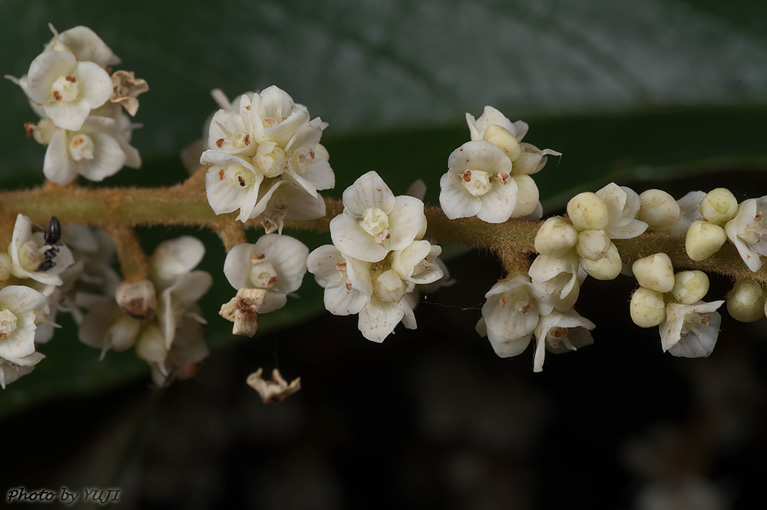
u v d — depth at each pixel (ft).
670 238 0.45
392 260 0.45
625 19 0.52
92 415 0.53
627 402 0.59
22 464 0.52
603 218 0.44
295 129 0.45
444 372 0.60
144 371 0.51
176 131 0.53
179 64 0.53
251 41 0.53
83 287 0.49
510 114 0.52
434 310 0.53
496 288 0.45
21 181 0.52
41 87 0.46
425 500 0.60
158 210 0.47
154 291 0.47
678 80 0.52
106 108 0.47
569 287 0.44
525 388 0.60
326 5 0.53
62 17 0.53
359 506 0.60
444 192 0.44
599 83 0.52
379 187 0.44
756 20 0.52
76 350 0.51
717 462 0.59
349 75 0.53
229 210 0.45
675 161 0.50
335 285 0.45
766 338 0.58
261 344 0.58
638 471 0.59
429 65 0.53
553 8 0.52
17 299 0.45
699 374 0.58
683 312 0.44
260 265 0.46
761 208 0.44
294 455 0.60
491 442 0.60
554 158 0.51
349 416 0.60
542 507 0.60
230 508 0.59
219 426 0.59
